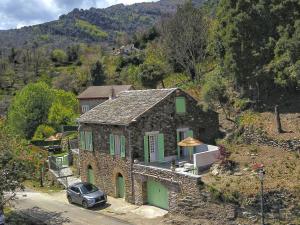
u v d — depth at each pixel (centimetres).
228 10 3675
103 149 3412
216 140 3478
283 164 2628
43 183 4056
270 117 3322
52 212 3062
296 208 2288
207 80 4312
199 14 5934
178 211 2636
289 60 3228
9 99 9150
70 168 4238
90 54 12225
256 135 3116
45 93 6259
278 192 2333
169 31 5978
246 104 3744
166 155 3272
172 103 3316
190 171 2833
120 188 3284
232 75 3719
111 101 3725
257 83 3638
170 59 6162
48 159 4269
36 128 6062
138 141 3120
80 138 3728
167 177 2762
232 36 3547
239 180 2512
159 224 2616
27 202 3394
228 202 2412
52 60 12588
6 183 2692
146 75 5972
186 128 3394
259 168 2545
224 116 3866
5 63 12431
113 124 3198
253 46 3478
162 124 3247
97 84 9144
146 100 3359
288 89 3541
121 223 2688
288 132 2994
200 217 2519
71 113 6091
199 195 2531
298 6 3366
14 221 2858
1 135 2988
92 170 3588
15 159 2814
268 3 3478
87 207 3091
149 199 3011
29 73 11519
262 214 2242
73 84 9606
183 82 5641
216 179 2592
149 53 7688
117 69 9244
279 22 3444
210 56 5512
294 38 3162
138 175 3031
